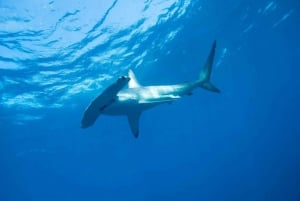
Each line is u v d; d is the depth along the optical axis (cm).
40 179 5466
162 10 1614
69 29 1485
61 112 2639
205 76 895
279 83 5159
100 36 1628
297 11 2544
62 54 1677
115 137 4059
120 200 11481
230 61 2991
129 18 1573
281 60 3872
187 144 7044
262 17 2355
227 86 3831
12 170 4209
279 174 5306
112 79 2139
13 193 5709
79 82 2075
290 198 3469
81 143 3897
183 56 2281
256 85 4475
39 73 1823
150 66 2217
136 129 748
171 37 1947
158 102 721
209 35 2150
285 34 2994
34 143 3350
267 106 6731
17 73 1764
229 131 7750
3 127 2616
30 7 1272
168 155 7550
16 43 1480
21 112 2408
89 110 541
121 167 6812
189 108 4084
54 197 8069
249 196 5056
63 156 4341
